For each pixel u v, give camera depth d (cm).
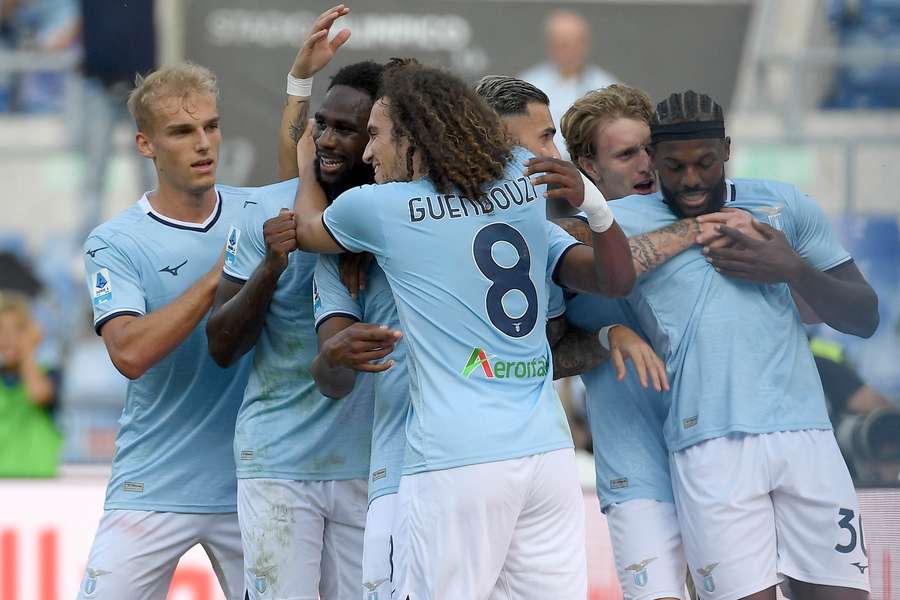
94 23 2392
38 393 2353
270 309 1397
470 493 1159
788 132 2566
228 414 1485
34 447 2300
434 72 1208
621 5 2430
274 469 1394
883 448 1756
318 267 1319
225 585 1524
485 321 1188
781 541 1351
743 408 1329
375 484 1284
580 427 2225
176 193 1449
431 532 1167
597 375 1433
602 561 1809
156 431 1475
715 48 2456
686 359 1354
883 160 2506
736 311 1346
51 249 2580
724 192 1372
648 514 1394
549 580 1207
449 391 1178
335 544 1430
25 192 2594
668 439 1380
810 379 1362
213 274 1390
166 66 1442
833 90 2589
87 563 1488
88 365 2461
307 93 1455
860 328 1411
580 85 2431
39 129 2627
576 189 1195
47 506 1930
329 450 1396
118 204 2603
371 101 1320
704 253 1347
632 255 1292
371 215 1195
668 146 1342
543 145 1383
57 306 2541
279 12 2372
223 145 2377
